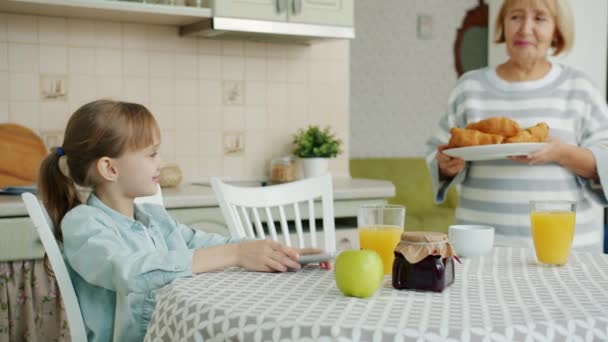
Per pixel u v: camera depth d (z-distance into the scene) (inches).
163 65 118.9
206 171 123.5
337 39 123.7
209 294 43.7
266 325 36.9
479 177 81.2
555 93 79.7
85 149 56.3
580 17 183.6
